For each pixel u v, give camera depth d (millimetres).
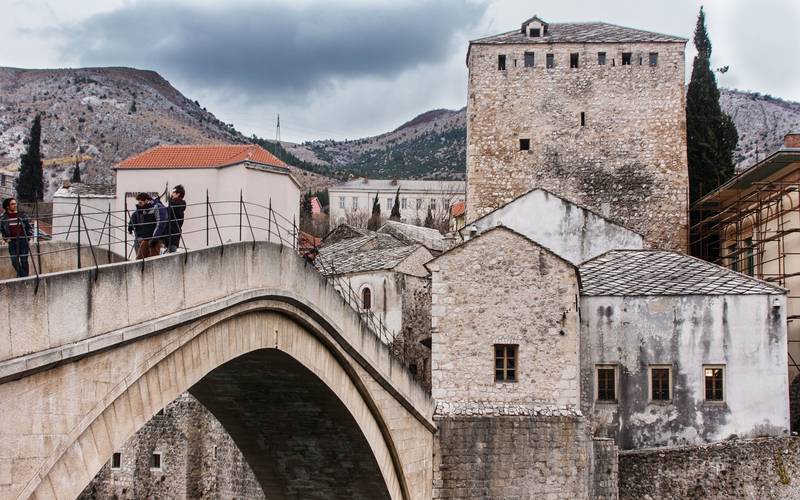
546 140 54688
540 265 33156
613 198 54062
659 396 36531
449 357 33031
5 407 13414
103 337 15539
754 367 36156
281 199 52000
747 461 34531
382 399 29422
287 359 24484
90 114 197875
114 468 49250
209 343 20078
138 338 16766
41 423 14180
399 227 62438
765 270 45438
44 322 14188
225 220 49031
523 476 31969
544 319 32938
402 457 30688
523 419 32156
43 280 14164
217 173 49750
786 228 43656
